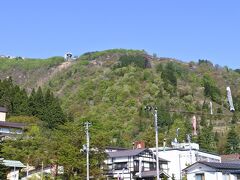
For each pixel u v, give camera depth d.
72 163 59.50
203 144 117.31
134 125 135.50
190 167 56.06
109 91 168.38
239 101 161.00
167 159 91.25
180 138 118.25
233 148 120.50
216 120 152.62
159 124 133.12
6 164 69.31
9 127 94.81
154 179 78.19
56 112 117.50
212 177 54.19
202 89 180.75
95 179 61.00
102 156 62.28
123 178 78.81
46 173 72.25
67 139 61.81
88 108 160.88
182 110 154.88
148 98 159.00
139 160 79.19
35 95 127.75
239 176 55.28
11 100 122.88
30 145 79.75
